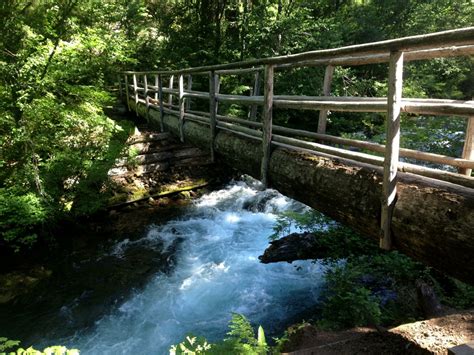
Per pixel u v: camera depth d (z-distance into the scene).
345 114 11.06
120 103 12.90
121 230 8.01
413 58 2.40
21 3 7.30
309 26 10.97
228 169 10.93
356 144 2.80
